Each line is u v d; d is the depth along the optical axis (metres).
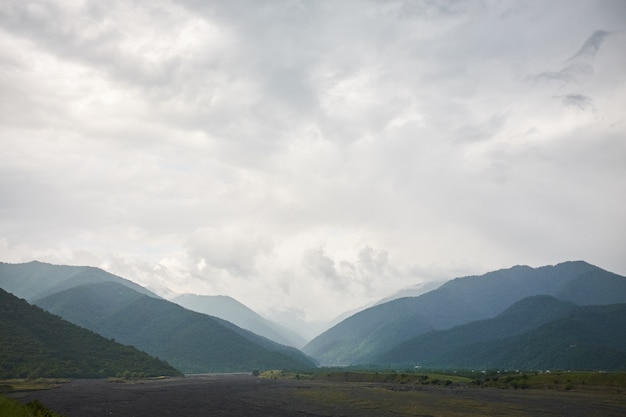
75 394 145.62
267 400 138.75
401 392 165.12
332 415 106.31
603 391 156.62
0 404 59.50
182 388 180.75
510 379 193.25
